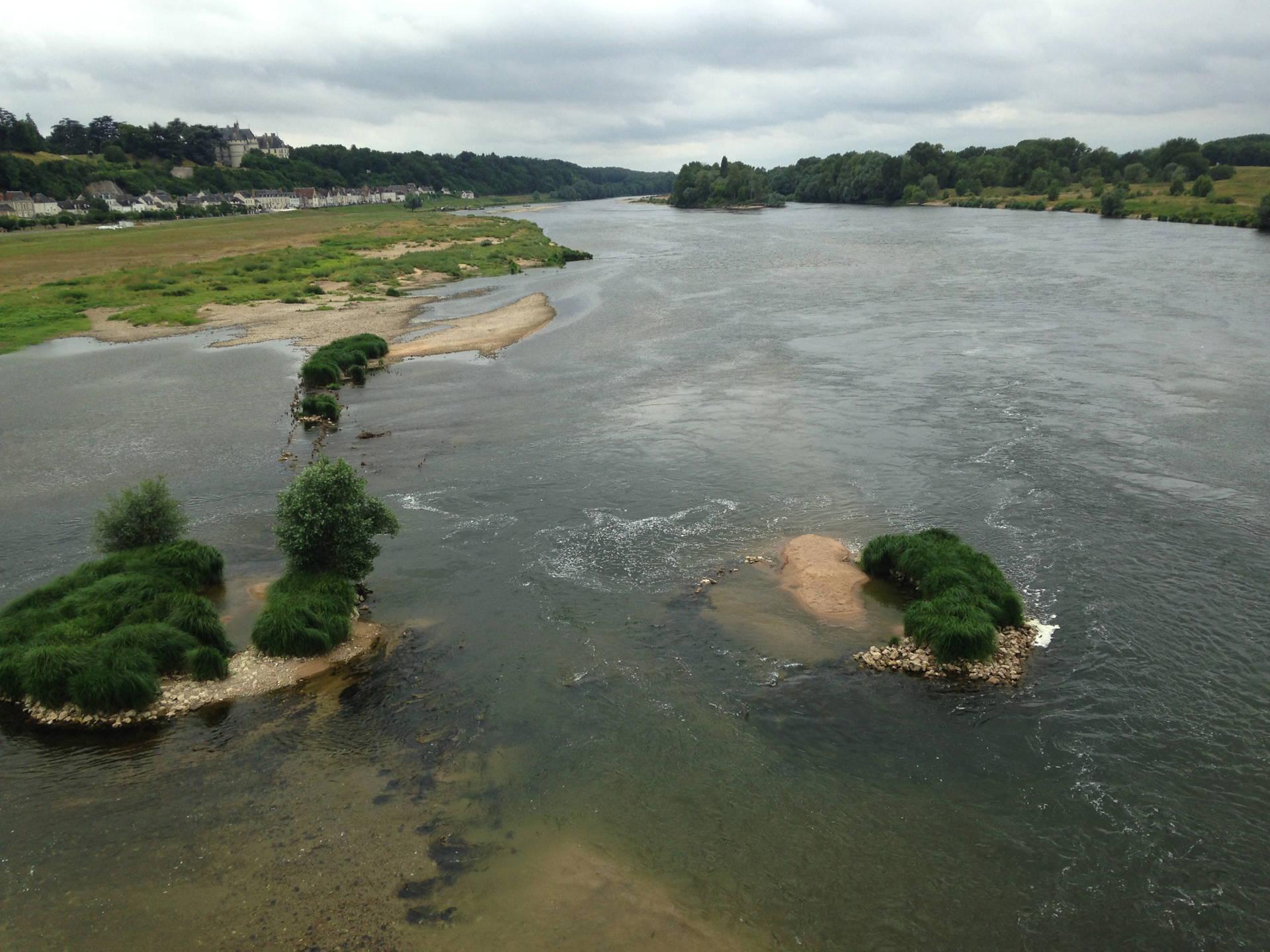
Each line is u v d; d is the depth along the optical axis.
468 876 13.74
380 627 21.67
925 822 14.87
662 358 51.12
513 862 14.02
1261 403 38.03
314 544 22.86
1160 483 29.67
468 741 17.19
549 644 20.81
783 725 17.58
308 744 17.16
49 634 20.02
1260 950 12.38
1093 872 13.76
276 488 31.66
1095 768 16.09
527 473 32.53
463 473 32.59
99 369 51.03
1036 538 25.78
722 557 25.27
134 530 25.22
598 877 13.70
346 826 14.84
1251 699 18.08
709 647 20.55
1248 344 48.56
